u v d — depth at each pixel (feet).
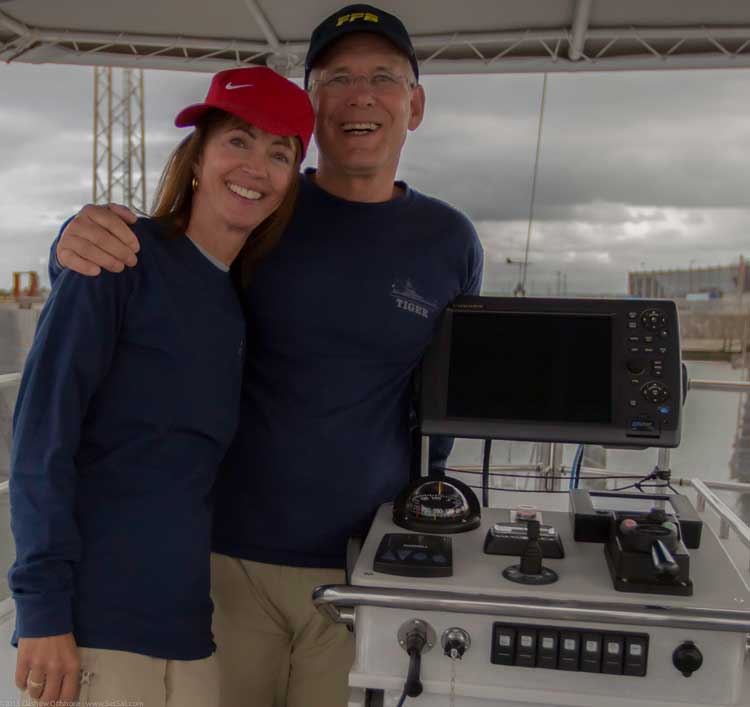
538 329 4.34
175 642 3.71
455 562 3.71
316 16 14.06
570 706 3.39
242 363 4.18
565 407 4.21
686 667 3.26
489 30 14.19
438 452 5.27
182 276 3.75
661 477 4.58
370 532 4.08
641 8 12.87
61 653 3.34
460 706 3.47
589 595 3.36
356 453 4.57
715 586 3.44
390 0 13.28
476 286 5.21
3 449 12.01
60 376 3.36
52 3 14.21
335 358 4.58
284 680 5.00
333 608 3.55
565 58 14.69
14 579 3.34
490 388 4.29
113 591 3.53
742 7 12.68
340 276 4.58
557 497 6.14
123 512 3.59
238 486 4.65
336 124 4.58
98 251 3.41
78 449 3.62
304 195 4.77
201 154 4.00
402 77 4.62
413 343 4.68
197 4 14.03
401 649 3.47
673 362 4.19
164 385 3.67
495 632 3.37
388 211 4.76
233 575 4.73
